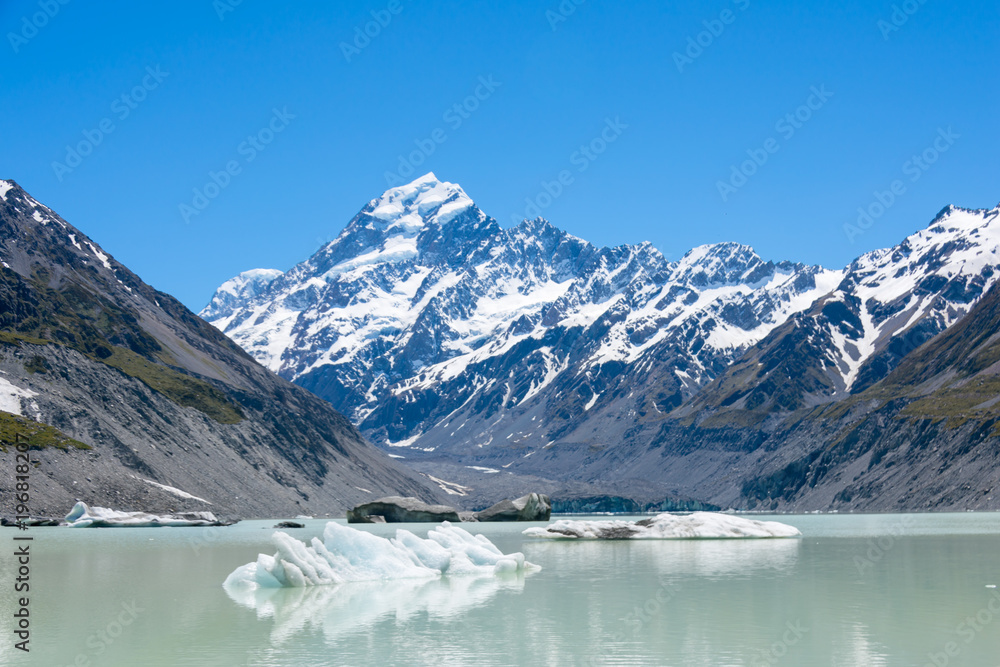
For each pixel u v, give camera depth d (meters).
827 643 34.06
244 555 75.25
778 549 79.75
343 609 43.22
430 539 63.19
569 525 105.62
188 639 35.88
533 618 40.22
